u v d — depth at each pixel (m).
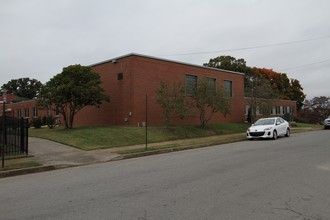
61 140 18.16
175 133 22.97
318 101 59.34
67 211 5.76
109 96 25.45
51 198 6.77
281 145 16.23
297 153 12.84
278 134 21.14
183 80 29.62
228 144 18.73
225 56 58.38
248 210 5.57
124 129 21.97
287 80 66.00
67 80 22.98
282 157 11.82
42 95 23.56
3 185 8.57
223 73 34.50
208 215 5.34
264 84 33.00
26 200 6.67
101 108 28.27
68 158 13.23
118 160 13.34
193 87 28.11
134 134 20.64
